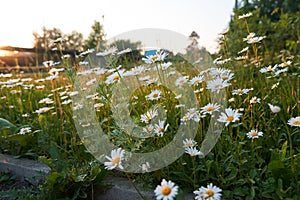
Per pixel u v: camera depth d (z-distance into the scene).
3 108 2.92
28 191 1.58
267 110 1.84
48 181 1.47
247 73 2.53
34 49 4.89
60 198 1.51
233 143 1.49
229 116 1.36
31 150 2.09
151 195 1.42
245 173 1.41
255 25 4.20
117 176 1.67
